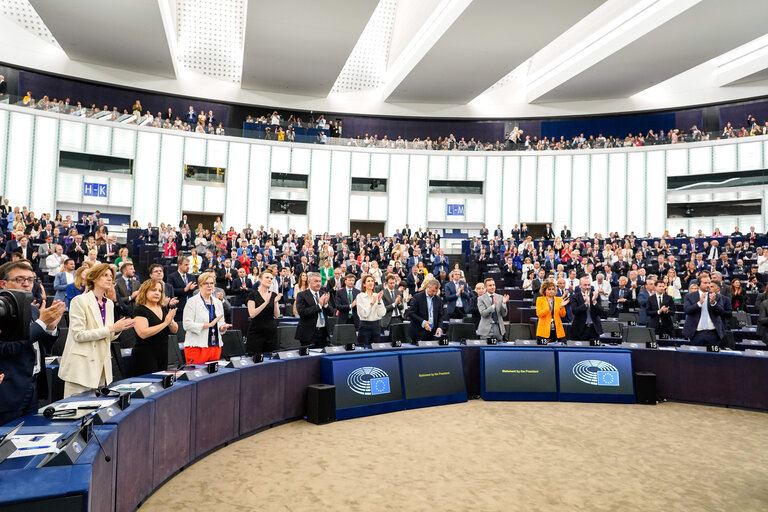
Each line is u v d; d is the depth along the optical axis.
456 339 8.33
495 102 28.91
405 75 24.56
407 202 27.89
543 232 27.83
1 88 21.25
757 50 23.42
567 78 24.53
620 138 28.02
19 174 21.16
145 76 25.11
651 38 19.75
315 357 6.63
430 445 5.49
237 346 6.55
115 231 20.67
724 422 6.52
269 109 28.19
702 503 4.13
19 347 3.59
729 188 24.11
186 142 24.84
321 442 5.52
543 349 7.80
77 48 22.31
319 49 22.05
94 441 3.07
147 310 5.20
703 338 8.23
